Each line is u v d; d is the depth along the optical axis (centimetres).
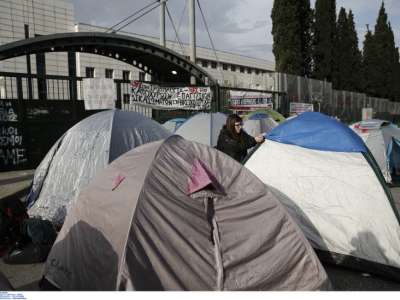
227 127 662
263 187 375
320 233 489
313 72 3206
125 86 1285
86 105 1162
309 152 511
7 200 531
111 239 301
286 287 343
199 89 1480
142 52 1566
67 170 612
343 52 3547
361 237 466
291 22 2666
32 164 1068
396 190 935
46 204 606
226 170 378
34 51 1246
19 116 1043
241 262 328
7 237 504
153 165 340
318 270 358
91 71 2667
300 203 501
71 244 349
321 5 3194
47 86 1278
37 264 485
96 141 611
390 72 4516
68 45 1298
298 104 2125
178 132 991
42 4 2305
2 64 1991
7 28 2094
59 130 1118
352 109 3064
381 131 1054
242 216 351
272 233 355
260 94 1838
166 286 284
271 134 542
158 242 298
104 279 292
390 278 443
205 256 315
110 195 335
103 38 1386
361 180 478
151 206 312
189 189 342
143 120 673
